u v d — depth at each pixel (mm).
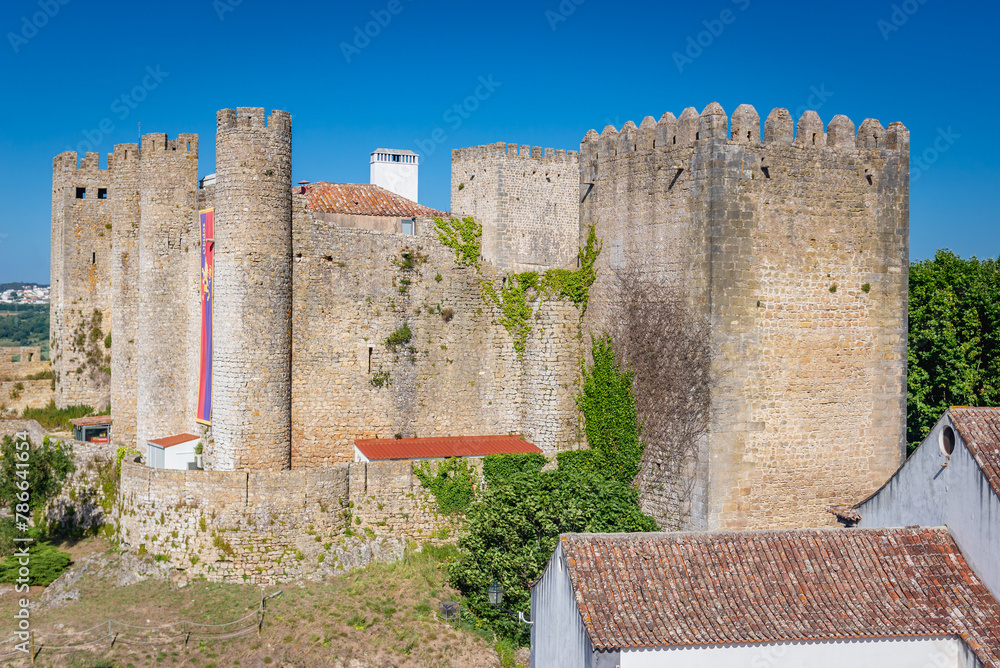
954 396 52219
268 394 42375
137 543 40344
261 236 42031
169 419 47156
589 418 45156
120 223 50062
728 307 39688
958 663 25812
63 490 45312
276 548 39219
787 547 28062
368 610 36406
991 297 53219
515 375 48500
